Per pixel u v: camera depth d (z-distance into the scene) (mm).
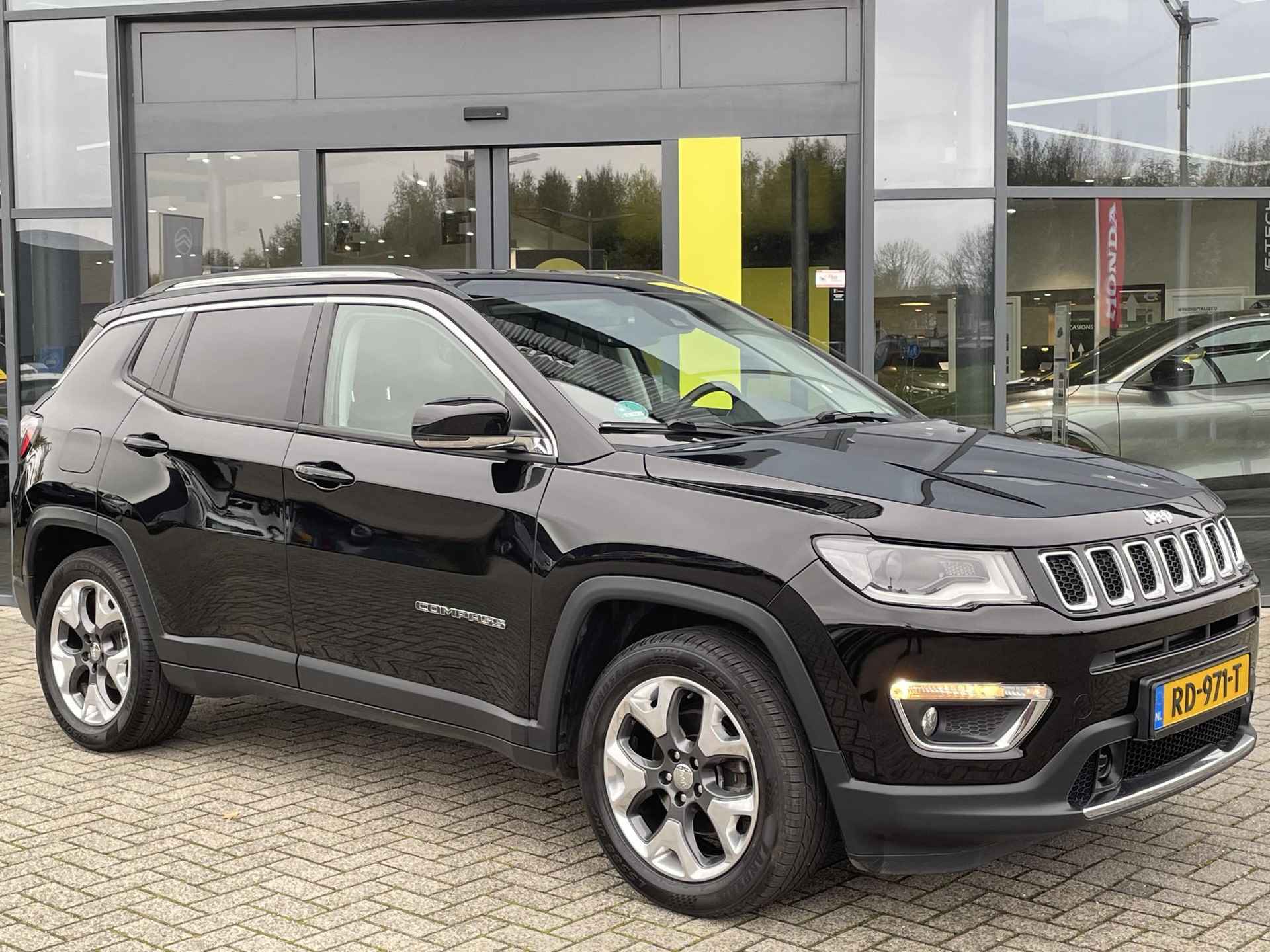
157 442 4836
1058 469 3814
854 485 3449
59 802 4566
